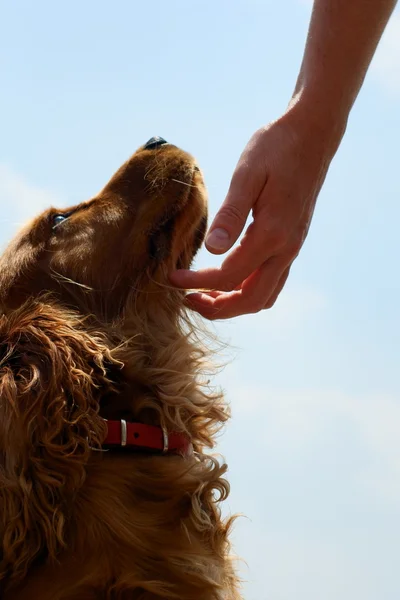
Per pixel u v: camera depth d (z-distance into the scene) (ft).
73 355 3.91
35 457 3.80
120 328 4.11
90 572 3.76
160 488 3.89
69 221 4.24
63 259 4.19
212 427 4.20
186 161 4.25
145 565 3.79
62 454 3.80
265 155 3.91
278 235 3.94
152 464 3.90
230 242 3.85
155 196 4.20
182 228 4.24
